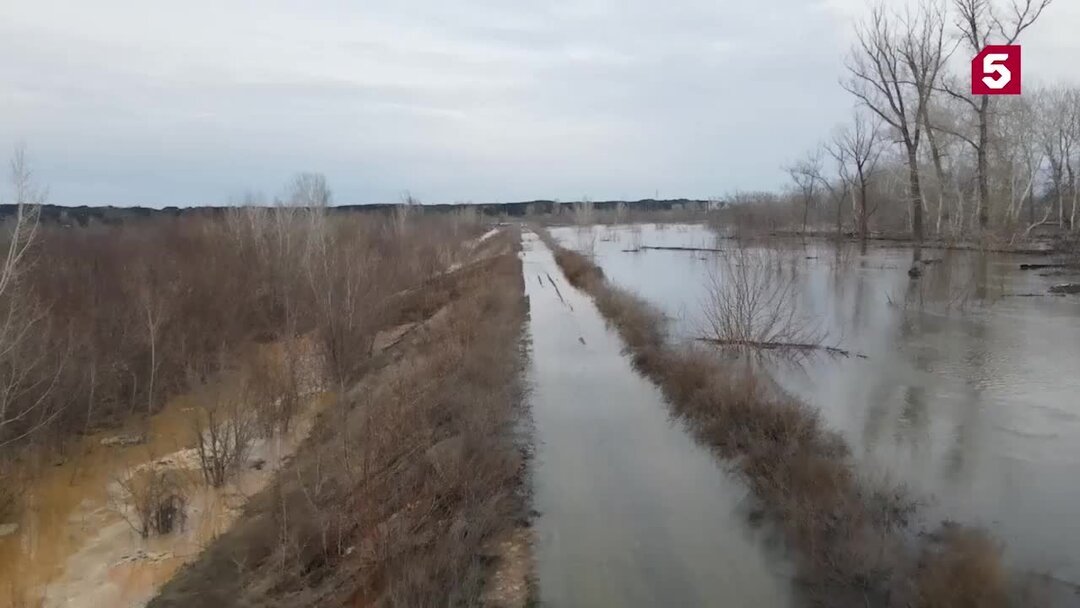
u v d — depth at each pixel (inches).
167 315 607.5
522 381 619.5
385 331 797.2
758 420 451.2
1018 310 848.3
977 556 291.7
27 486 413.7
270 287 834.8
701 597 296.8
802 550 322.7
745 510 372.5
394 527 343.9
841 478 362.9
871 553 302.5
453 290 1091.3
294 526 351.9
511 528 362.6
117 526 377.4
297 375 573.0
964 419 480.4
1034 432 453.7
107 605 309.6
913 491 367.2
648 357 661.3
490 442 445.7
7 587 321.4
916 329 762.2
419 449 429.1
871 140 2265.0
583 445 473.1
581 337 808.9
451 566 314.5
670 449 462.3
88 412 492.1
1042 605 266.4
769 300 783.7
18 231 440.5
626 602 295.6
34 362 444.8
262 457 466.3
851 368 610.5
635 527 360.2
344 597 303.7
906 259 1376.7
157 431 512.7
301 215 1215.6
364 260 792.3
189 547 355.9
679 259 1633.9
